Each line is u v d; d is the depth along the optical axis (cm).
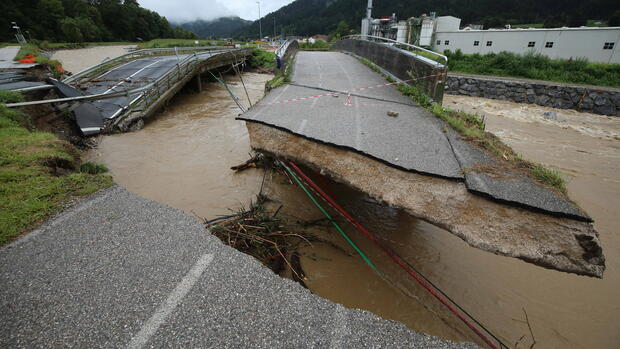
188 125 1398
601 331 484
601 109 1847
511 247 406
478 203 445
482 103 2108
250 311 323
